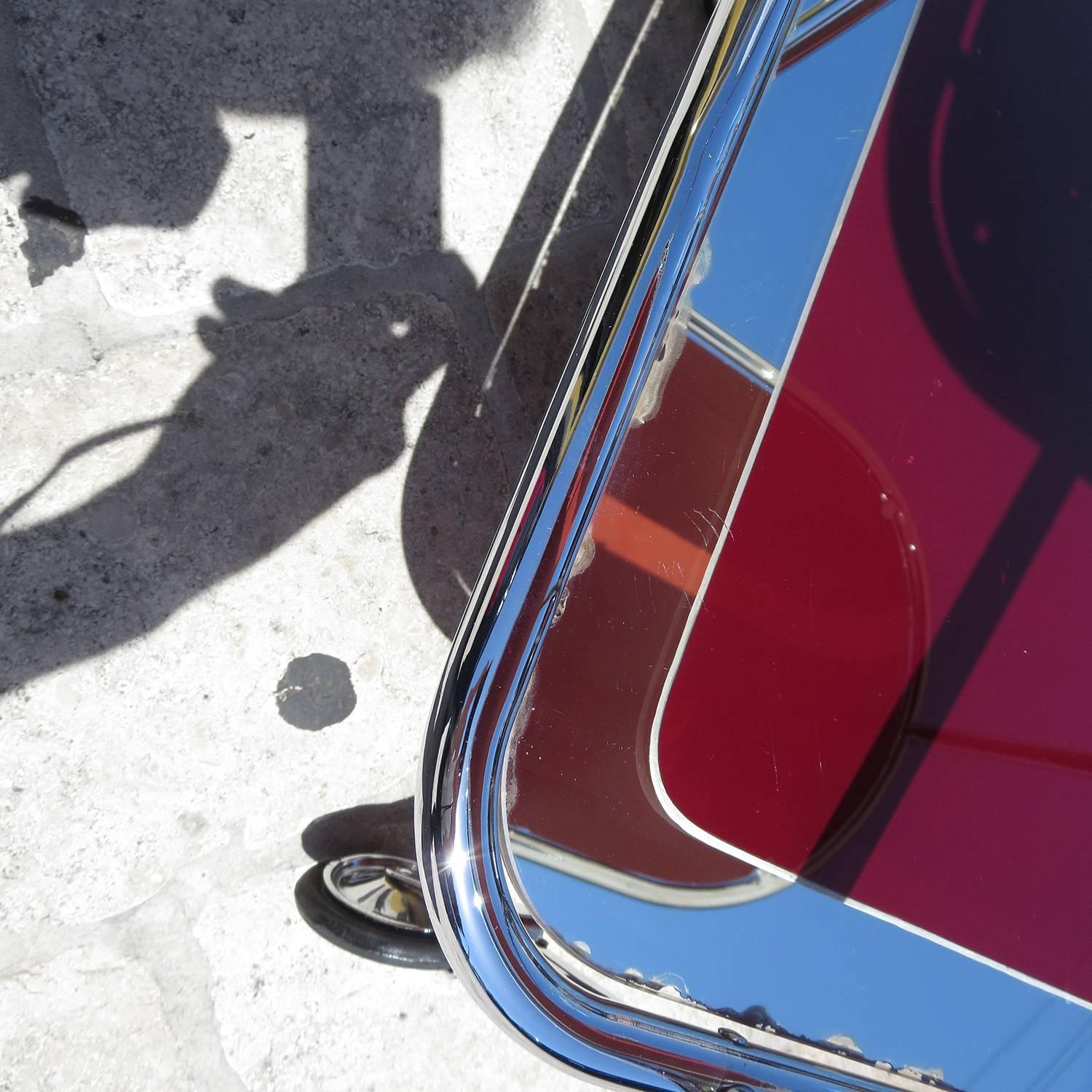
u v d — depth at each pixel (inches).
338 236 55.9
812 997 38.0
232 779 53.6
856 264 39.7
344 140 55.9
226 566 52.7
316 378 55.1
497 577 30.6
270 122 53.8
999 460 41.3
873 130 40.2
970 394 41.1
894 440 39.9
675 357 36.4
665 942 35.9
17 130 47.8
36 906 49.3
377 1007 56.7
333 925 49.9
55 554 49.0
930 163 41.4
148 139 50.8
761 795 37.6
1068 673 41.6
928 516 40.0
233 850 53.9
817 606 38.5
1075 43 45.0
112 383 50.2
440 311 59.1
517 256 61.9
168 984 51.9
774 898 37.6
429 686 58.5
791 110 37.9
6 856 48.6
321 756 55.9
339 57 55.6
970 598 40.3
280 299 54.2
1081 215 44.2
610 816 35.4
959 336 41.2
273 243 54.0
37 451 48.6
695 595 37.1
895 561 39.5
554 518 30.5
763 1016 37.3
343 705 56.1
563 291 63.6
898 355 40.2
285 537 54.2
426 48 58.4
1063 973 41.3
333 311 55.7
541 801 34.3
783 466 38.4
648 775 36.1
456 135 59.7
